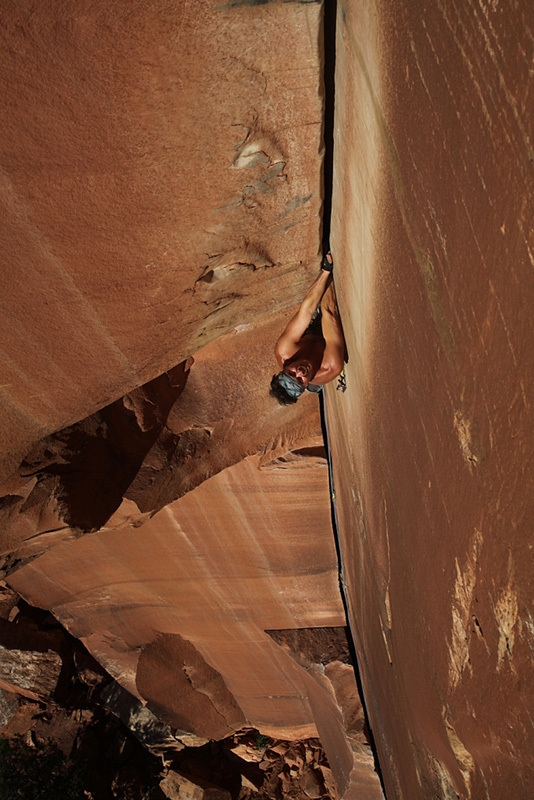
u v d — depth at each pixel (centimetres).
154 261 294
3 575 530
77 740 1069
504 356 142
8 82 195
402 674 380
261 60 218
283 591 704
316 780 1020
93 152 227
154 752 1102
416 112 165
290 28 210
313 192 303
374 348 292
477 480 176
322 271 367
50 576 778
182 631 870
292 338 390
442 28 137
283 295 402
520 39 107
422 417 225
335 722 763
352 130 242
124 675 1035
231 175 267
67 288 284
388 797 636
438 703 285
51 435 426
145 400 490
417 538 269
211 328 390
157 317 335
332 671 724
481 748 228
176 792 1054
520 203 120
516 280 128
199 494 563
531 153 112
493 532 171
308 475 548
